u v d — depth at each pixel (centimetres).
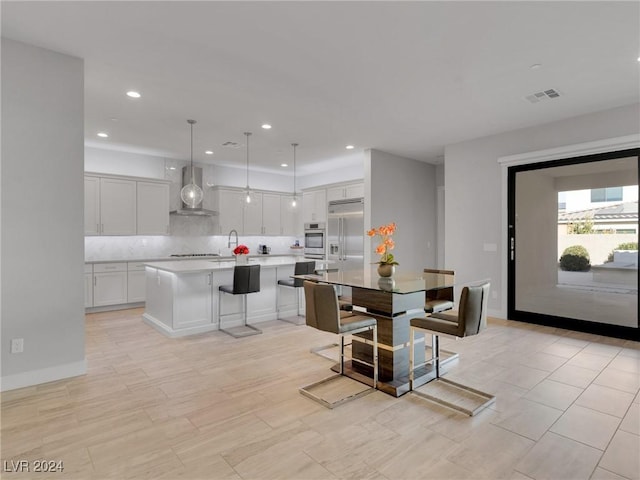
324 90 364
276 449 201
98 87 356
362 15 241
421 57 298
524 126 478
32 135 278
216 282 461
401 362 300
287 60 303
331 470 183
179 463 188
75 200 297
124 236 644
